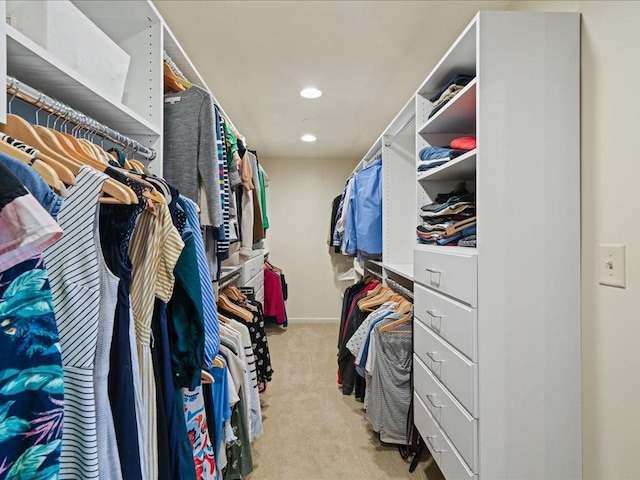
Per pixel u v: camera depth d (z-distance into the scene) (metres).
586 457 1.13
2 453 0.41
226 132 1.55
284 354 3.50
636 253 0.96
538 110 1.15
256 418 1.77
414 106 2.00
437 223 1.63
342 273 4.79
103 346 0.62
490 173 1.14
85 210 0.60
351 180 3.04
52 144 0.69
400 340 1.88
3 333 0.41
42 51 0.64
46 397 0.44
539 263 1.15
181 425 0.91
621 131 1.00
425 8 1.59
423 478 1.69
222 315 1.96
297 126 3.32
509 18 1.15
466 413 1.19
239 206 1.83
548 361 1.15
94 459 0.58
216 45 1.90
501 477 1.14
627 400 0.99
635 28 0.96
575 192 1.15
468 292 1.17
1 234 0.40
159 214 0.80
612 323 1.03
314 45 1.90
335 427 2.16
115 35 1.15
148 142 1.15
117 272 0.67
